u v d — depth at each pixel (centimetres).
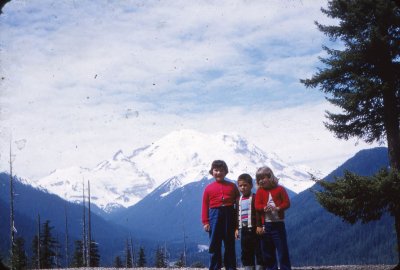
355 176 1527
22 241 5219
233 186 927
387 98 1627
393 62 1630
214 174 926
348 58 1628
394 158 1608
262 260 902
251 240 909
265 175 877
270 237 869
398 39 1605
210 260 899
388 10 1575
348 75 1694
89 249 5781
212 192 914
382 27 1623
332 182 1580
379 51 1617
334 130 1725
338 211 1534
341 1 1661
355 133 1716
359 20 1655
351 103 1598
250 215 912
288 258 855
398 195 1483
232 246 902
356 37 1656
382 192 1475
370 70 1664
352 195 1513
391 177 1468
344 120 1708
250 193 932
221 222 897
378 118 1677
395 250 1598
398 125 1625
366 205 1511
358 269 1403
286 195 872
